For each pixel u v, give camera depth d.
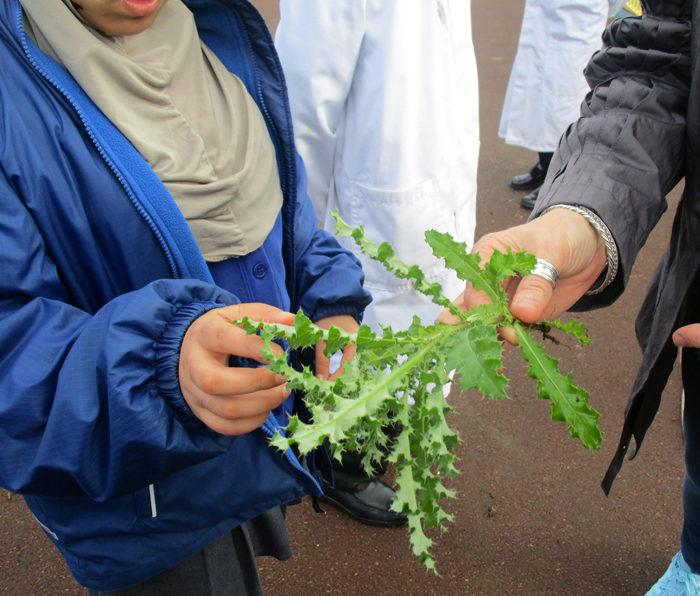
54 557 2.12
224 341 0.73
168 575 1.13
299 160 1.46
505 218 4.04
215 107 1.18
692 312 1.29
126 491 0.88
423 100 1.79
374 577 2.02
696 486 1.44
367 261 1.99
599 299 1.34
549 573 2.02
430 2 1.71
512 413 2.64
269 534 1.37
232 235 1.14
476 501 2.26
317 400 0.77
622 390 2.73
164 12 1.10
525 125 4.03
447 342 0.82
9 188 0.85
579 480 2.33
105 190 0.94
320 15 1.65
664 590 1.74
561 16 3.54
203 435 0.88
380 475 2.22
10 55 0.90
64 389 0.79
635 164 1.22
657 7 1.24
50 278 0.89
